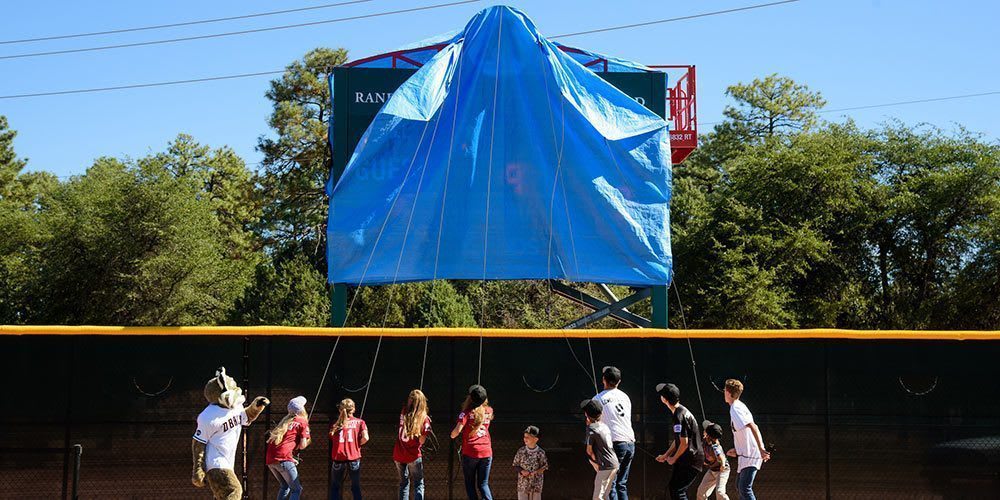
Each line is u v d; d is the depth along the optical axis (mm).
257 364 11562
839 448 11617
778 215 33656
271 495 11367
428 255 13594
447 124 13812
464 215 13695
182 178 38531
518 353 11805
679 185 45312
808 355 11758
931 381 11672
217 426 9367
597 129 13555
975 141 34875
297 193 41938
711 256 33250
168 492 11328
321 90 42750
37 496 11188
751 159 35281
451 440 11617
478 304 33312
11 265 37281
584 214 13672
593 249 13625
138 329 11414
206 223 38781
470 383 11734
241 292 37875
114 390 11383
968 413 11625
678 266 33594
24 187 58219
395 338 11719
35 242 39875
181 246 36500
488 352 11781
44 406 11297
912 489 11547
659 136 13750
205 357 11531
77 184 39406
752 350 11789
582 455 11656
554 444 11680
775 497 11586
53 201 38125
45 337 11367
